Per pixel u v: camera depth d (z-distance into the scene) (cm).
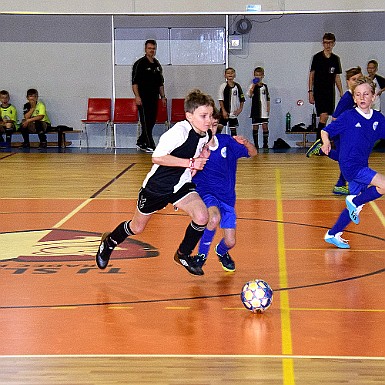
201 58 2695
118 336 653
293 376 556
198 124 773
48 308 745
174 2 2486
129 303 762
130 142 2738
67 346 626
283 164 2133
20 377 557
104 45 2733
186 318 708
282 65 2698
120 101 2692
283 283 845
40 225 1209
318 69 2378
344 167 1004
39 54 2738
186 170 800
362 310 734
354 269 908
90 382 546
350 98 1336
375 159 2172
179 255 830
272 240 1084
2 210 1358
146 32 2698
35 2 2494
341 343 632
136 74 2420
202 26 2681
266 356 600
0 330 672
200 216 791
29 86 2747
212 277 873
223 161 854
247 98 2711
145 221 830
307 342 635
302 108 2706
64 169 2027
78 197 1520
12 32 2728
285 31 2688
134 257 976
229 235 870
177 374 561
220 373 563
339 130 1004
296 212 1329
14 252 1008
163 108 2636
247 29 2675
